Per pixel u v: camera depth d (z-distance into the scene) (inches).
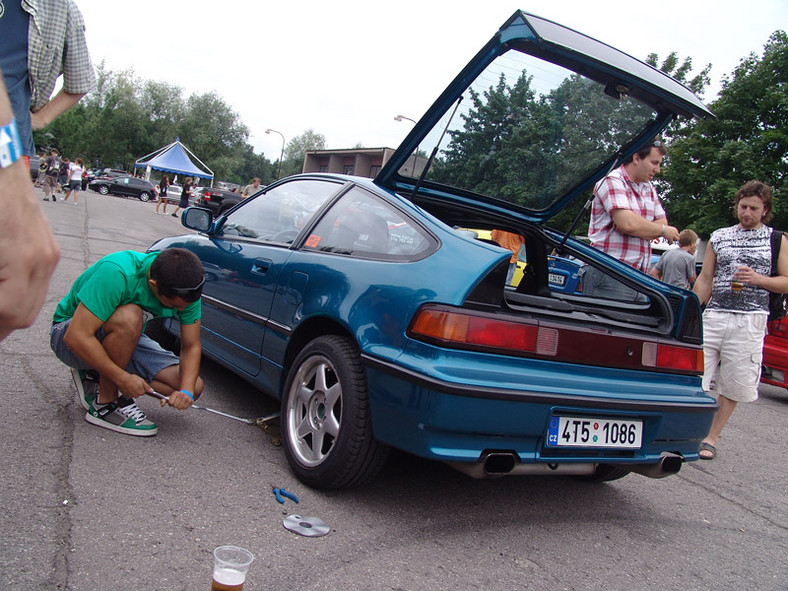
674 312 124.5
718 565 112.3
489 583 91.8
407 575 89.6
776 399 308.7
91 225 562.9
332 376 112.8
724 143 1007.0
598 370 109.4
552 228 153.6
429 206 141.7
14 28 131.6
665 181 1073.5
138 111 2748.5
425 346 97.7
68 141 2837.1
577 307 122.0
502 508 121.2
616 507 133.5
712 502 146.9
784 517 143.2
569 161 139.0
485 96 119.6
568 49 109.4
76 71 146.3
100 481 100.5
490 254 102.6
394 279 106.5
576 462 107.7
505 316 100.7
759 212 173.6
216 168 2861.7
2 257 32.4
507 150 132.0
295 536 94.7
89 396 125.0
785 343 290.2
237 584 59.8
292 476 116.8
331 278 118.0
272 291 132.5
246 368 140.1
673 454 117.6
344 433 105.0
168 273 114.6
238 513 98.7
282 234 142.8
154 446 119.1
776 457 195.3
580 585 96.5
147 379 128.6
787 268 171.8
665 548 116.1
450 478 131.3
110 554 81.1
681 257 289.7
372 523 104.0
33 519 85.8
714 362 183.8
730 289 177.6
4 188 32.0
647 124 135.9
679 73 1120.2
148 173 1796.3
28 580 72.7
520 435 100.0
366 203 127.1
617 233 173.2
